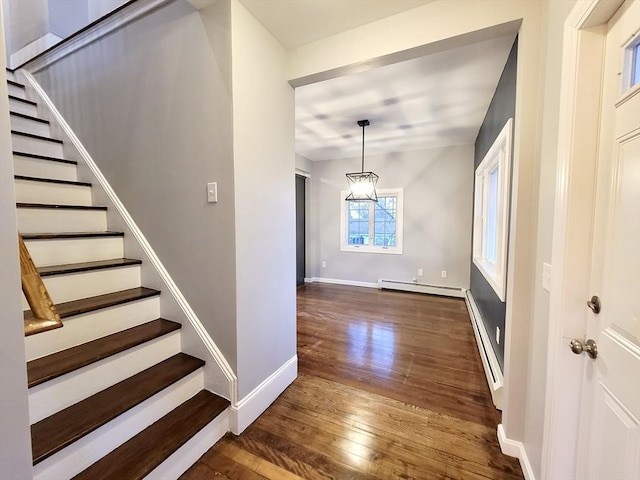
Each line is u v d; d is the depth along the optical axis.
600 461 0.90
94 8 2.38
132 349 1.49
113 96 1.96
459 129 3.73
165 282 1.79
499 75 2.32
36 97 2.47
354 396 1.96
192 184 1.66
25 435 0.58
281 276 1.96
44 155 2.22
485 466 1.40
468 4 1.44
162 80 1.72
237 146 1.52
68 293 1.57
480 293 3.31
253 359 1.71
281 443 1.54
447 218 4.70
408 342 2.84
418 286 4.80
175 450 1.27
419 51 1.59
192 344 1.71
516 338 1.42
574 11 0.96
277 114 1.84
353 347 2.73
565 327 1.02
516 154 1.39
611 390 0.86
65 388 1.23
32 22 2.55
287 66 1.90
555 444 1.05
